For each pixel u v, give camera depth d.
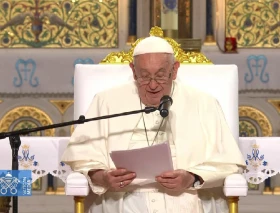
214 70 9.18
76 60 16.22
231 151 8.58
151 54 8.35
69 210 15.12
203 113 8.78
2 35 16.59
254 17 16.72
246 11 16.73
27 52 16.27
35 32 16.67
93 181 8.37
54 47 16.64
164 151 7.95
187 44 14.83
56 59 16.19
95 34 16.72
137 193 8.48
